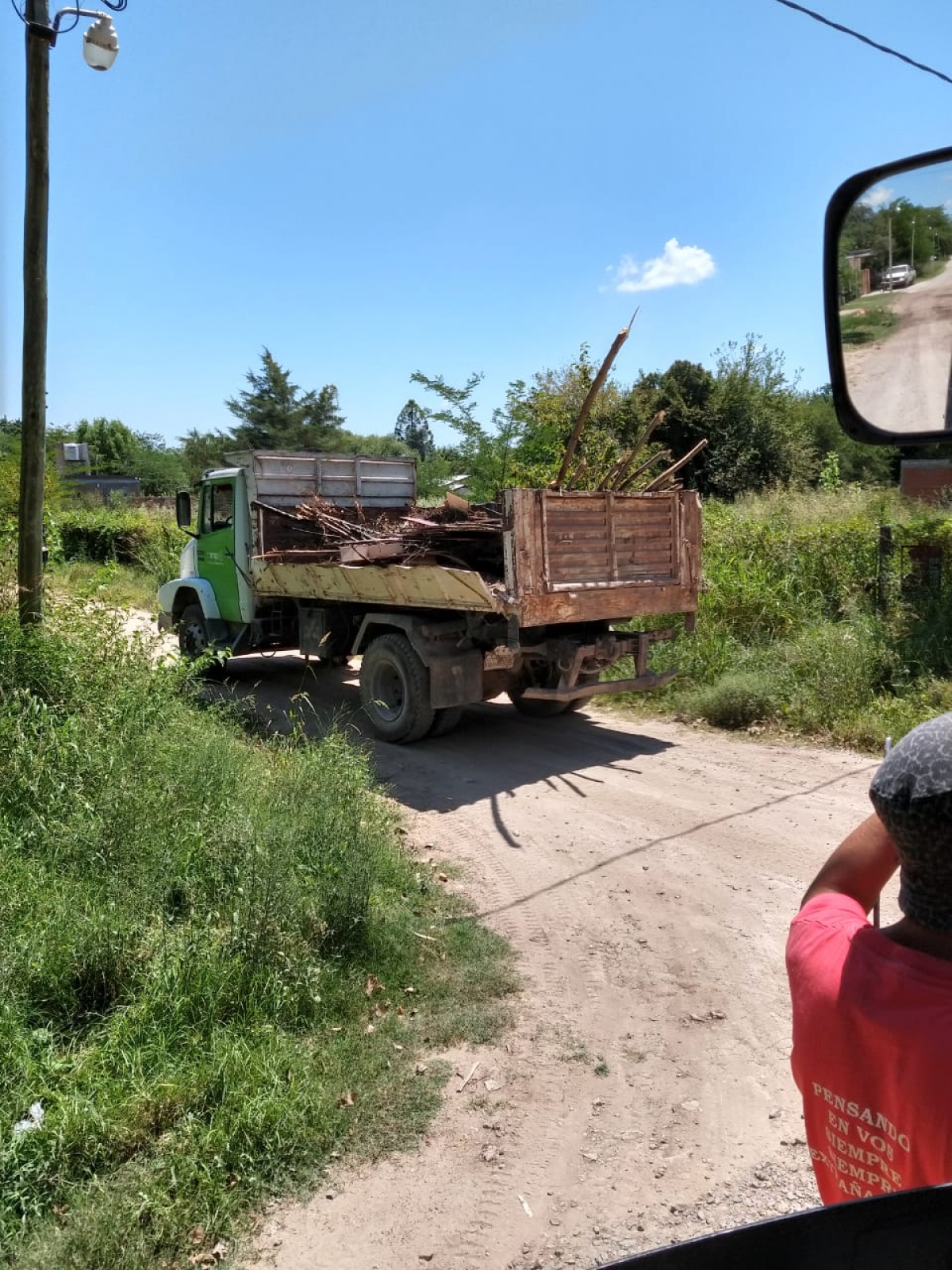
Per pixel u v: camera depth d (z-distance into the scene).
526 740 8.45
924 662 8.75
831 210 1.72
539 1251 2.77
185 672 7.30
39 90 6.91
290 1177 3.08
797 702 8.56
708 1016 3.98
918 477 16.28
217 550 10.94
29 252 7.04
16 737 5.52
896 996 1.23
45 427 7.22
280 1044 3.63
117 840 4.86
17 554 7.56
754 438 29.81
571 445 8.04
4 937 3.97
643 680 8.34
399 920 4.71
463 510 8.59
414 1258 2.75
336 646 9.59
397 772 7.52
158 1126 3.21
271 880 4.34
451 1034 3.86
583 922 4.86
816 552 11.27
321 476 10.90
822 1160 1.36
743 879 5.30
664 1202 2.95
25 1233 2.76
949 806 1.16
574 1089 3.52
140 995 3.81
